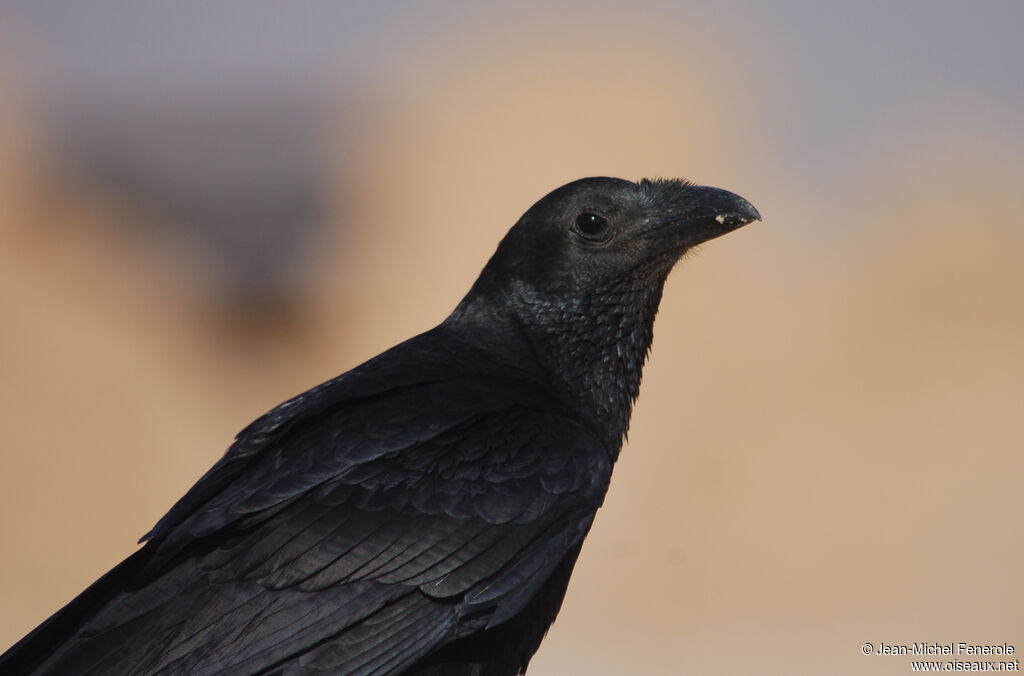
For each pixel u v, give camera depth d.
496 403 6.88
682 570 21.02
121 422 25.34
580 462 6.82
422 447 6.58
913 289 26.38
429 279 28.98
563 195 7.38
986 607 19.70
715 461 22.94
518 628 6.71
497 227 29.58
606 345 7.41
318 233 29.98
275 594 6.11
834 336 25.55
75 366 26.11
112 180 30.50
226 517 6.20
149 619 5.98
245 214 30.00
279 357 28.03
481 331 7.38
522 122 30.36
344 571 6.21
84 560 22.17
